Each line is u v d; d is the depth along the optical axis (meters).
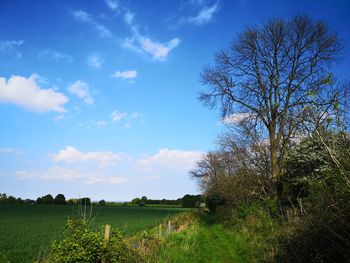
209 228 32.06
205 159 60.16
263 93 29.47
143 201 147.12
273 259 13.69
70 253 10.27
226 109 31.44
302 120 10.05
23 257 17.72
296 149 19.88
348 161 9.46
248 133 30.55
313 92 9.60
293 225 12.66
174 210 89.94
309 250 11.09
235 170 35.56
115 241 11.48
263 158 30.83
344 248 9.85
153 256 14.67
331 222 10.02
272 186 27.08
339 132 9.70
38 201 114.56
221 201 50.28
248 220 25.05
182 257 16.06
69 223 11.48
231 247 19.70
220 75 31.17
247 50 30.41
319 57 28.44
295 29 29.12
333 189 10.40
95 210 79.75
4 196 113.38
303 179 18.64
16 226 35.72
